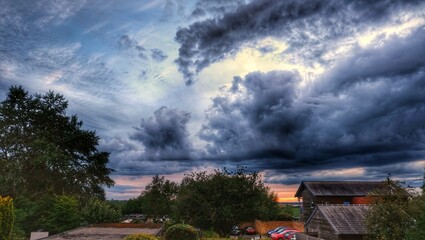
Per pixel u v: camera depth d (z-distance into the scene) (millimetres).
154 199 63844
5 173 40781
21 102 47219
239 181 40812
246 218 41188
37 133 46375
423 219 15461
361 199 43156
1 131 44656
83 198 48438
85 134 49500
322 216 30656
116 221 40219
